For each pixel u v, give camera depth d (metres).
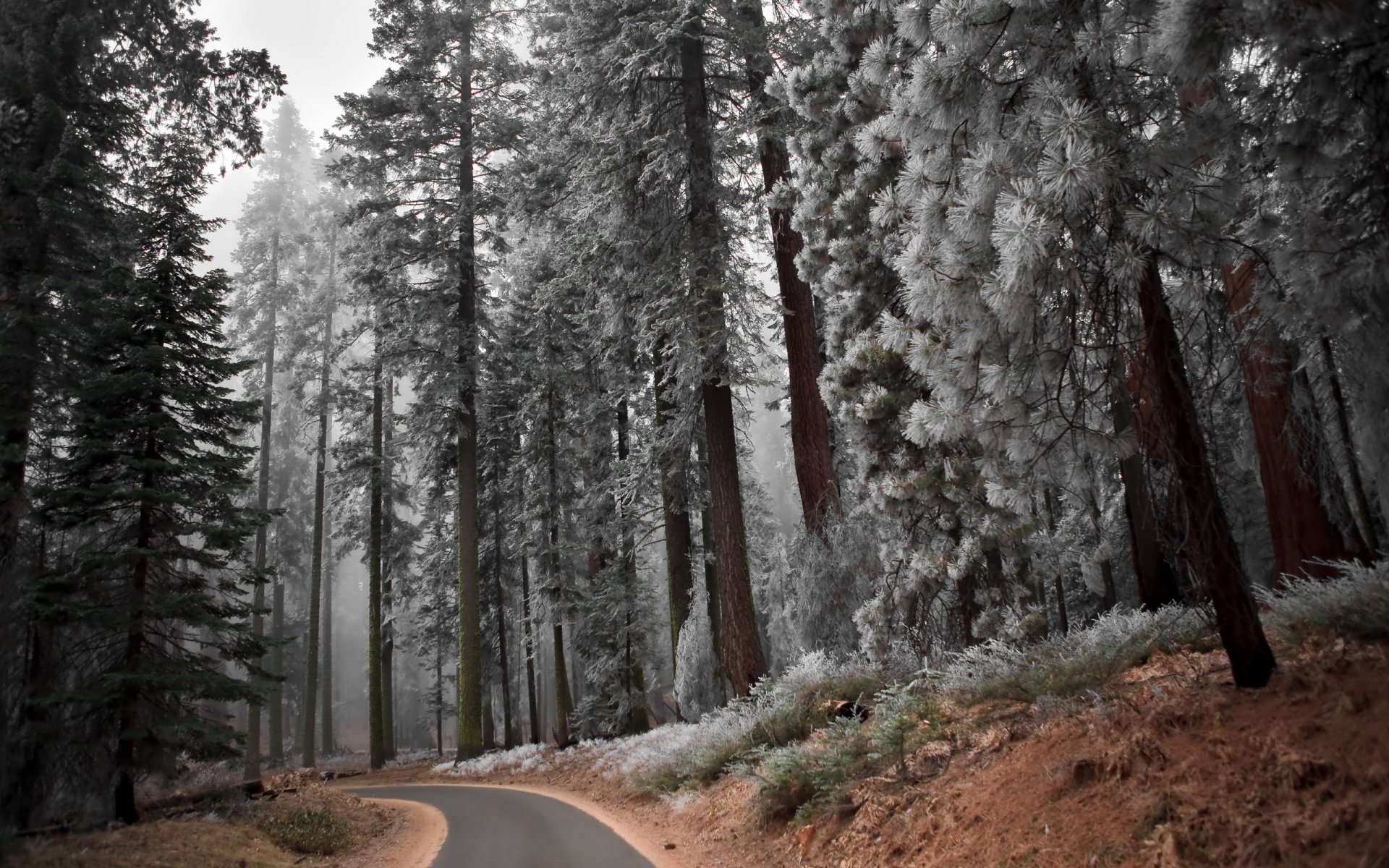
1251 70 4.44
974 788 5.97
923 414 5.77
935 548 11.01
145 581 12.11
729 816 9.77
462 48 28.12
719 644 21.27
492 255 29.95
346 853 11.90
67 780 10.90
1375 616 4.63
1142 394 5.45
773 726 11.50
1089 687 6.40
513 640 35.16
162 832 10.30
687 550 21.78
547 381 26.52
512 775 23.12
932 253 5.42
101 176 12.88
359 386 32.75
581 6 17.34
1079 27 5.00
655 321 17.45
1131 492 9.13
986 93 5.43
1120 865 3.89
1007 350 5.28
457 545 31.48
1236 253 4.79
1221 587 4.71
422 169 27.73
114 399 12.52
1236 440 9.51
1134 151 4.59
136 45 14.48
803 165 12.82
